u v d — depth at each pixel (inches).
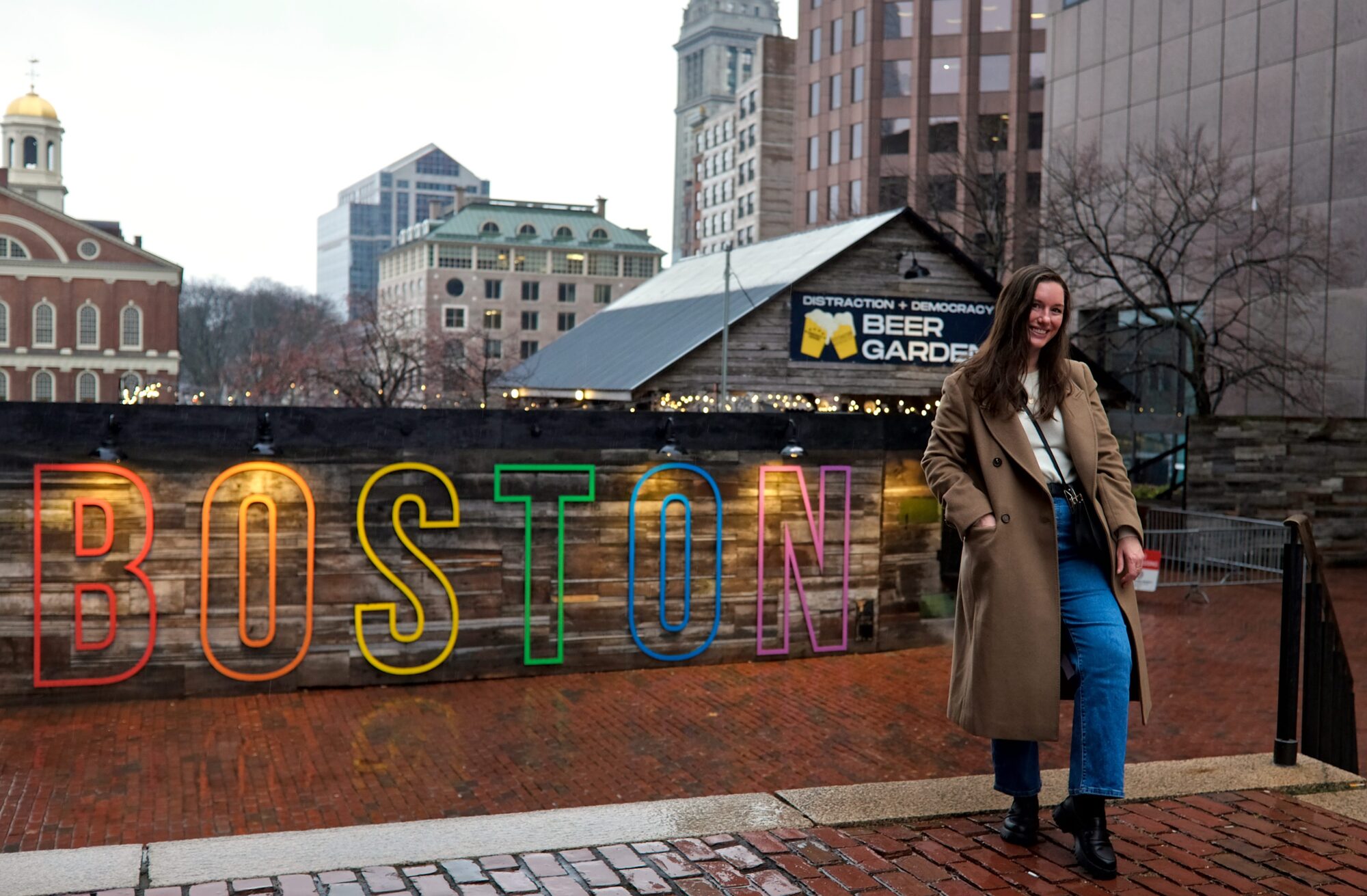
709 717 452.8
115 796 355.9
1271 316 1215.6
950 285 1234.0
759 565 551.8
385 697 482.0
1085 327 1219.2
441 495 504.1
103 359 3435.0
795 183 3334.2
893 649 577.9
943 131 2925.7
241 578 481.4
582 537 525.0
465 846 150.3
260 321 5797.2
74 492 462.9
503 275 5615.2
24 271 3385.8
